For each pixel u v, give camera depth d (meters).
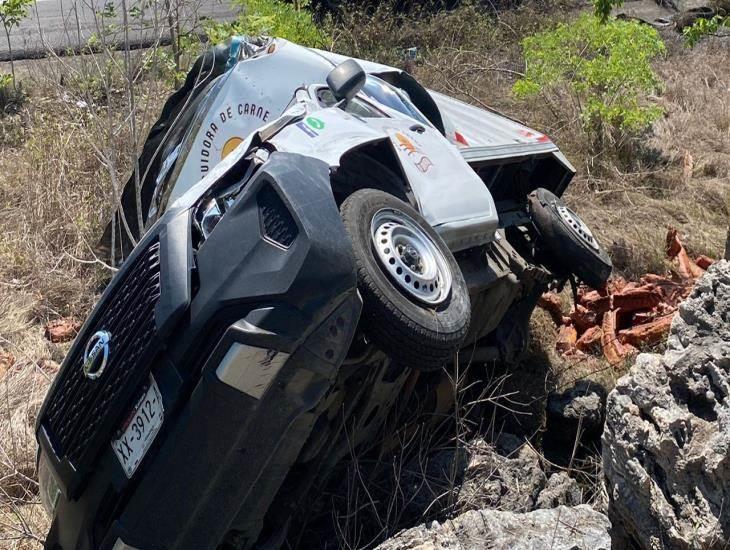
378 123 4.16
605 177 7.60
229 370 2.75
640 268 6.15
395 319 3.11
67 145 6.73
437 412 3.98
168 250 3.10
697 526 2.36
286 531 3.29
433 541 3.00
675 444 2.42
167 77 7.44
